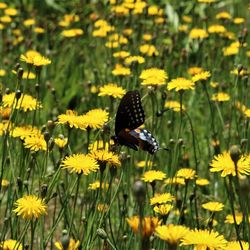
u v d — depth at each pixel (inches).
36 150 267.0
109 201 280.1
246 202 211.6
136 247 192.1
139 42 522.6
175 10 667.4
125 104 273.1
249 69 516.7
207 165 386.6
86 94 499.5
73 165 237.8
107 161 244.8
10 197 296.8
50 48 581.3
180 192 346.3
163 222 249.4
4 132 287.9
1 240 256.5
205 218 335.0
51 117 454.6
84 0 661.3
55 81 526.3
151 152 272.4
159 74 347.6
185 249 281.9
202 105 480.1
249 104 458.9
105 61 521.3
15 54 554.3
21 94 279.1
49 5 696.4
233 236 332.8
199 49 500.7
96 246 315.6
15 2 693.3
